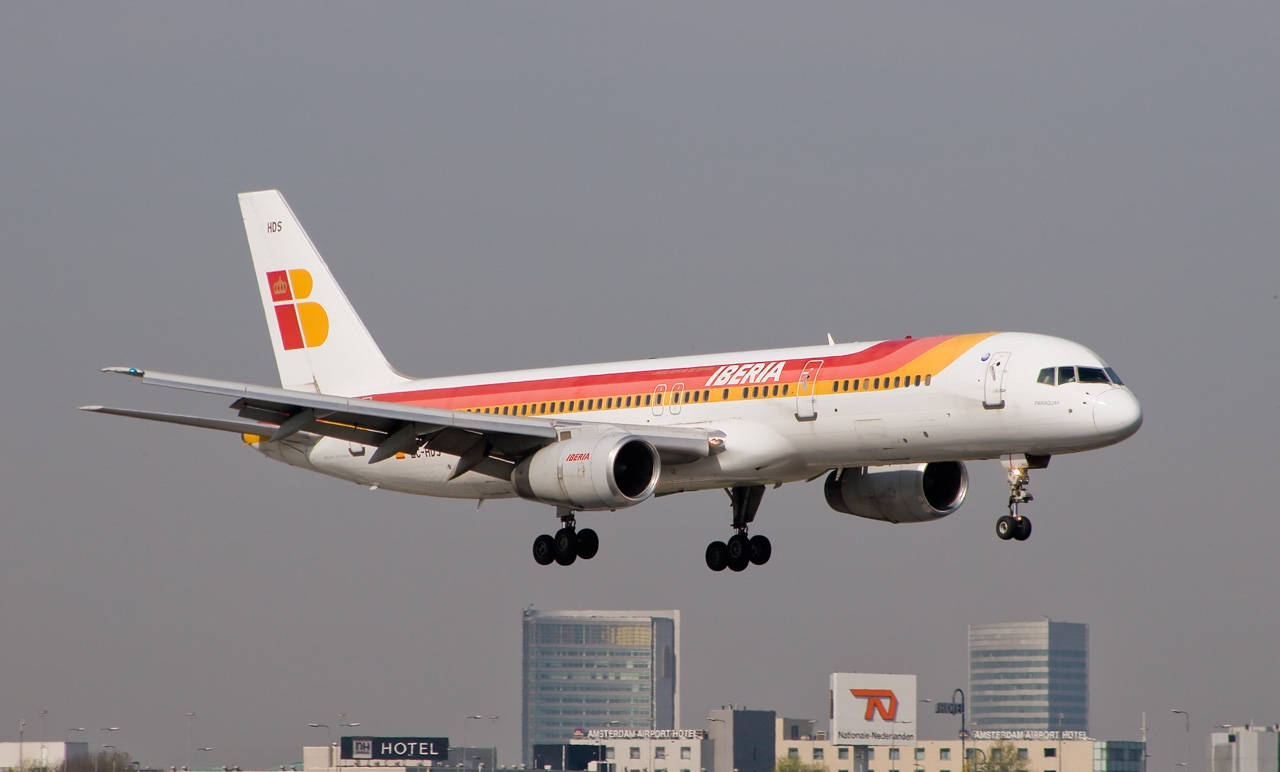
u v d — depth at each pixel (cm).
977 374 15438
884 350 16212
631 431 16312
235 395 15600
